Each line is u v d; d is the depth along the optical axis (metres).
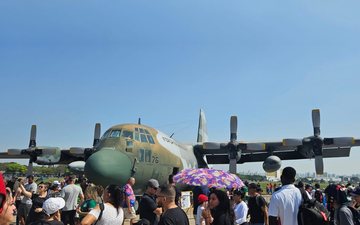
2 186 2.59
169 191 5.86
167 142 19.78
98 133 27.31
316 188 18.41
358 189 7.30
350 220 6.93
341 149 27.98
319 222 5.58
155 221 8.52
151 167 17.03
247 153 30.09
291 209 5.77
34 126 27.88
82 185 16.67
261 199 9.44
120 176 14.79
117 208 6.07
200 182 10.49
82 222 5.70
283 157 29.36
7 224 2.84
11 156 29.64
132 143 16.36
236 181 10.97
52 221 6.21
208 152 28.19
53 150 26.89
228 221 5.88
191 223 17.67
